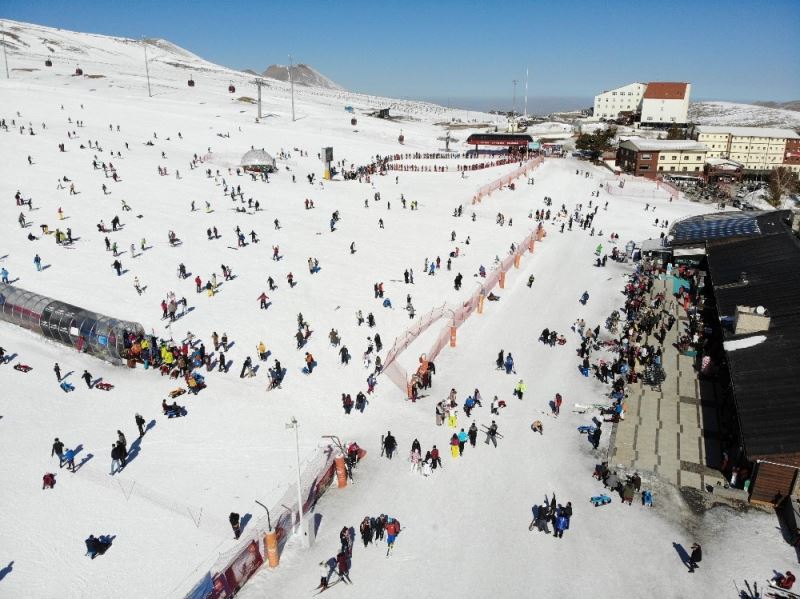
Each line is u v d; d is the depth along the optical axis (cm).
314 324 4000
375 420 3023
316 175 8688
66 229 5231
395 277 4938
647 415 3070
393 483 2556
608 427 2969
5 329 3731
